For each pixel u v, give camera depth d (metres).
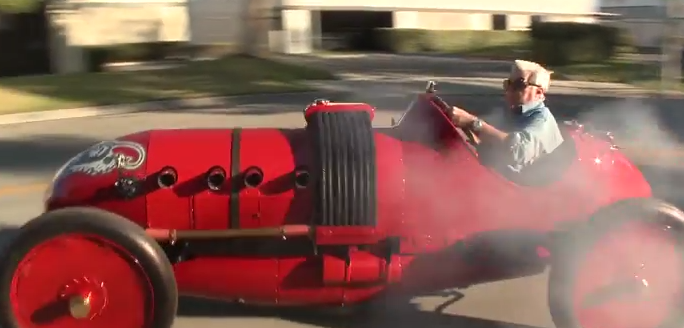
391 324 4.35
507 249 4.10
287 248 3.93
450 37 34.91
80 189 3.79
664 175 7.90
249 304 4.30
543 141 4.03
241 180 3.78
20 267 3.42
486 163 4.08
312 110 3.99
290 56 27.22
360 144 3.82
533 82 4.10
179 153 3.85
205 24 27.02
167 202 3.76
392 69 22.38
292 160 3.84
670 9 21.00
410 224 3.94
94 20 23.91
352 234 3.79
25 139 10.70
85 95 14.92
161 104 14.53
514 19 40.75
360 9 33.88
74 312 3.42
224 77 17.75
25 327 3.49
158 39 26.12
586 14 38.25
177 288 3.75
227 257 3.91
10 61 20.61
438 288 4.15
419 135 4.08
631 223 3.76
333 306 4.22
